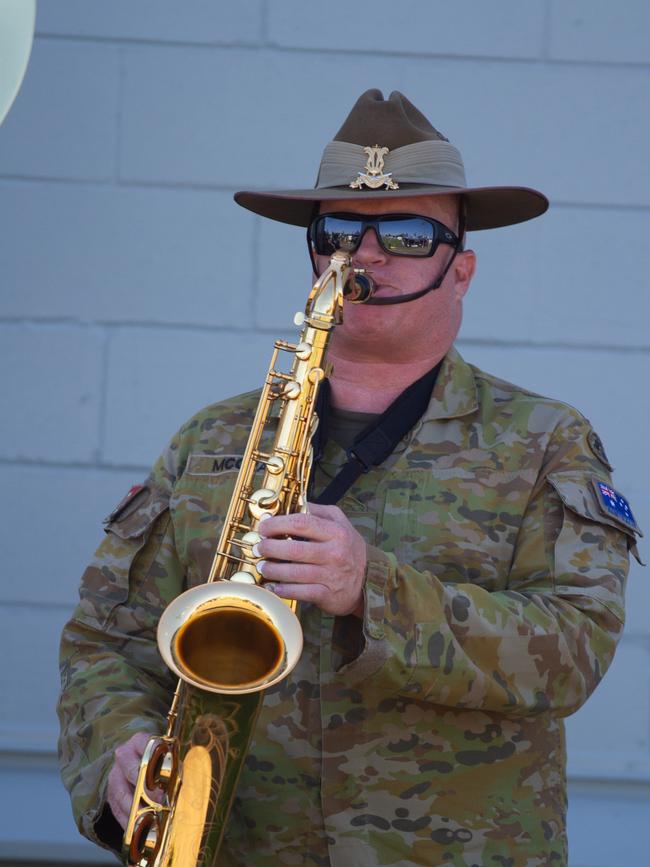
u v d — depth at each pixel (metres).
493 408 6.96
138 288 11.77
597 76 11.56
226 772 5.90
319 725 6.51
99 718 6.67
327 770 6.42
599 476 6.69
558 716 6.30
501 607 6.15
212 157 11.77
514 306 11.64
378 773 6.38
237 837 6.66
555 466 6.68
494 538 6.62
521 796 6.42
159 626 5.79
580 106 11.57
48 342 11.75
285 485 6.52
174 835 5.85
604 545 6.51
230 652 5.95
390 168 7.09
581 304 11.60
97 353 11.77
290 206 7.98
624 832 11.20
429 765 6.37
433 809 6.35
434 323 7.02
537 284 11.62
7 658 11.69
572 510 6.51
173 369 11.79
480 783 6.38
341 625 6.07
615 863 11.12
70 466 11.75
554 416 6.84
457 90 11.64
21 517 11.74
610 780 11.24
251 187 11.77
